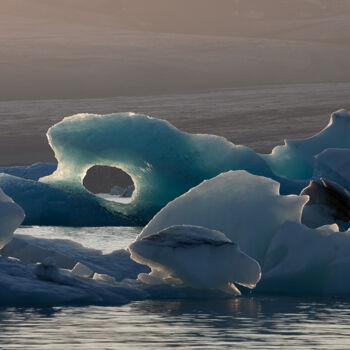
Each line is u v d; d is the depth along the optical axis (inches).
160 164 3954.2
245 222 1684.3
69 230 3550.7
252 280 1486.2
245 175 1765.5
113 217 3944.4
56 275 1429.6
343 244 1635.1
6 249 1667.1
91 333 1113.4
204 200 1729.8
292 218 1686.8
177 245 1488.7
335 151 3105.3
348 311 1343.5
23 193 3909.9
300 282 1605.6
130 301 1423.5
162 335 1101.1
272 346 1034.1
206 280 1485.0
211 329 1150.3
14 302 1366.9
